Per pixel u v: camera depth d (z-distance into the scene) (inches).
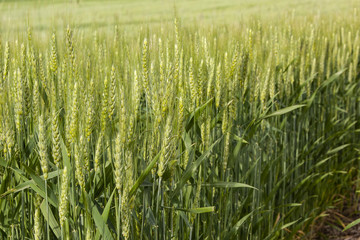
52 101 84.8
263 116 131.3
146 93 93.7
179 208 93.8
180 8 1015.0
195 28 185.2
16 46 100.3
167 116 83.9
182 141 106.0
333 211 217.0
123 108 77.8
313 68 184.5
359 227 205.3
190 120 101.6
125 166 78.0
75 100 75.3
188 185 99.8
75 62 89.5
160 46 104.6
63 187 71.5
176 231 96.0
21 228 87.7
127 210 77.0
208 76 115.1
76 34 93.7
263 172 144.9
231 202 126.0
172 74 86.7
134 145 82.7
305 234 190.2
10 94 89.7
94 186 85.3
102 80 101.4
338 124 224.8
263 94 136.9
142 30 132.9
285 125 166.6
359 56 255.9
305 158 193.5
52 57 95.3
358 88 248.4
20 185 79.9
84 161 78.6
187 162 101.5
